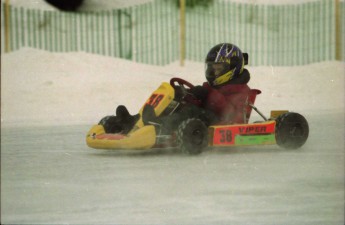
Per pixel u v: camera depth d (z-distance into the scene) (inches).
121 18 2084.2
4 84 1510.8
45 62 1700.3
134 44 1914.4
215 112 833.5
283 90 1507.1
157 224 526.3
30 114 1269.7
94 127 815.1
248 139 823.1
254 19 2134.6
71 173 719.1
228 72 855.1
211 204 589.0
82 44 1877.5
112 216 556.7
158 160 784.9
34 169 743.1
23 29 1852.9
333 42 1971.0
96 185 662.5
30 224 538.3
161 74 1672.0
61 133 1053.8
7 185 662.5
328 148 869.8
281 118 847.7
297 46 1961.1
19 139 995.9
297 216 553.0
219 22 2089.1
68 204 590.6
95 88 1510.8
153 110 797.9
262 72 1694.1
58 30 1998.0
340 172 711.1
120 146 772.0
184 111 816.9
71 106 1350.9
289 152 840.9
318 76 1656.0
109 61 1755.7
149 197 613.6
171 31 2005.4
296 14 2170.3
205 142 794.2
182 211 569.0
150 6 2068.2
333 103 1347.2
